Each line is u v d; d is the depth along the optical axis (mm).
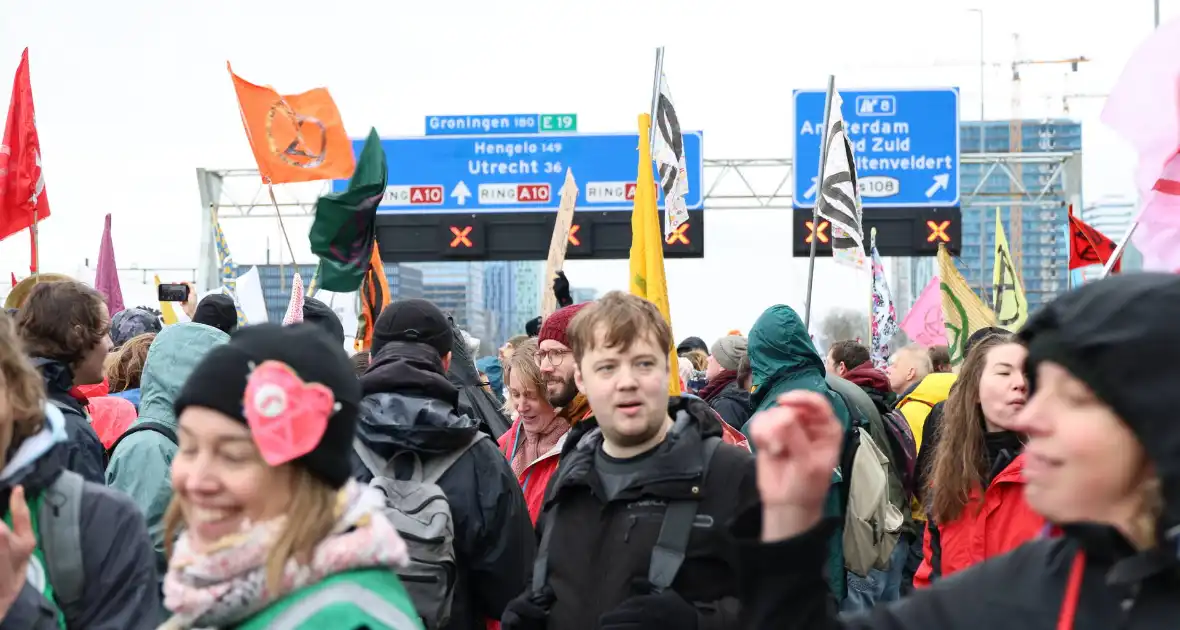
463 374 5688
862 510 4715
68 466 3344
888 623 1709
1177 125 2658
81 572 2459
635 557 2705
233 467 1834
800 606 1550
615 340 2807
